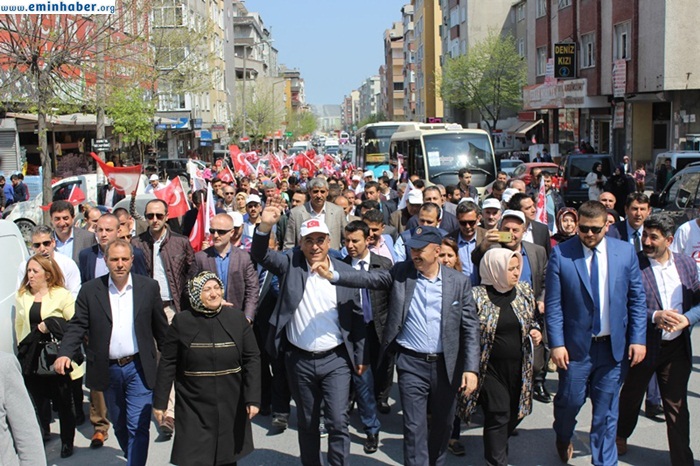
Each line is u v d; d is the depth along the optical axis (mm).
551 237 8656
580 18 38906
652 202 13562
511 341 5727
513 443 6719
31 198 26219
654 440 6727
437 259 5594
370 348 6938
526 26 50188
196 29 35688
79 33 19734
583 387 5824
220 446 5223
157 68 28688
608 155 25984
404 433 5621
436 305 5574
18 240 7707
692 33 30094
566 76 39625
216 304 5199
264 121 77875
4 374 3756
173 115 51375
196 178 13797
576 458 6363
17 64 16625
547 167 27344
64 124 28484
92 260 7840
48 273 6809
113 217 7793
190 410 5238
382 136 37406
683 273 6074
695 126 31312
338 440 5664
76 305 6000
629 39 33406
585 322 5746
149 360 5969
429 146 23938
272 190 10711
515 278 5723
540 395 7824
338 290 5754
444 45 74125
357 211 11859
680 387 5867
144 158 39656
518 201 8211
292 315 5797
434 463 5758
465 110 67250
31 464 3803
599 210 5609
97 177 24031
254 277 7359
